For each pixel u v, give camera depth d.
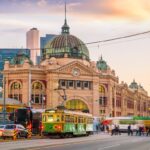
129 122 107.00
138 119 107.12
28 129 63.44
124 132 106.94
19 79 135.50
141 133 90.94
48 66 136.25
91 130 77.56
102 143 45.72
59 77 136.62
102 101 146.88
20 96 134.88
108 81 148.12
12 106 97.56
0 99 99.00
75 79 139.38
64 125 62.12
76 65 139.38
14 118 70.94
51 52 147.75
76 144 42.94
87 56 151.75
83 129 71.06
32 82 135.12
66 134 64.25
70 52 146.38
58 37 150.50
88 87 141.88
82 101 140.38
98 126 116.75
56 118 62.00
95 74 142.50
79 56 147.25
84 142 47.41
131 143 46.97
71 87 138.88
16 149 34.06
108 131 106.12
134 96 194.75
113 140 54.19
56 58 145.50
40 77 136.25
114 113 153.38
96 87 142.88
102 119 126.81
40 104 135.12
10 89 136.38
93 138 61.81
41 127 66.00
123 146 40.75
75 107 139.50
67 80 138.25
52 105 134.12
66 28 156.88
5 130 56.84
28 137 61.59
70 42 147.75
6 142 48.03
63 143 44.59
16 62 146.12
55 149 34.69
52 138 62.09
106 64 163.38
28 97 133.25
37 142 47.62
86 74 141.12
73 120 65.75
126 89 175.12
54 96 134.75
